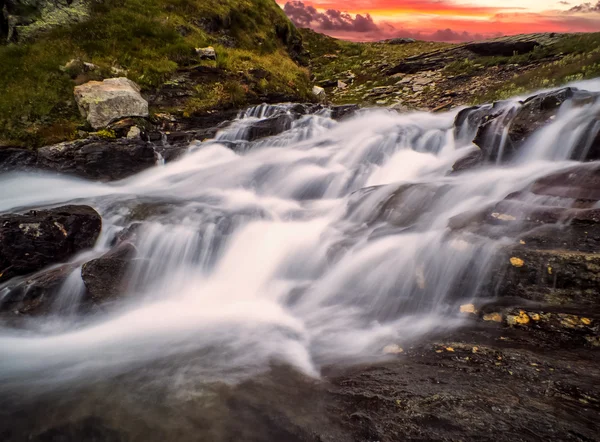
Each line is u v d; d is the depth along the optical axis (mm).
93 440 3213
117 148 10695
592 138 6633
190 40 18234
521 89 15219
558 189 5703
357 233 6559
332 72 28828
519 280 4367
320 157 11172
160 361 4289
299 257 6309
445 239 5133
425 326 4410
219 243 7000
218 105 14930
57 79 13039
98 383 3965
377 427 2957
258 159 11633
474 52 25219
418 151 10680
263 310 5438
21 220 6332
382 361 3863
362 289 5312
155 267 6445
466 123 9844
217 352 4395
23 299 5707
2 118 11422
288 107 15242
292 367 3961
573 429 2709
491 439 2713
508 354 3600
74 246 6680
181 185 10273
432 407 3074
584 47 18859
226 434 3102
